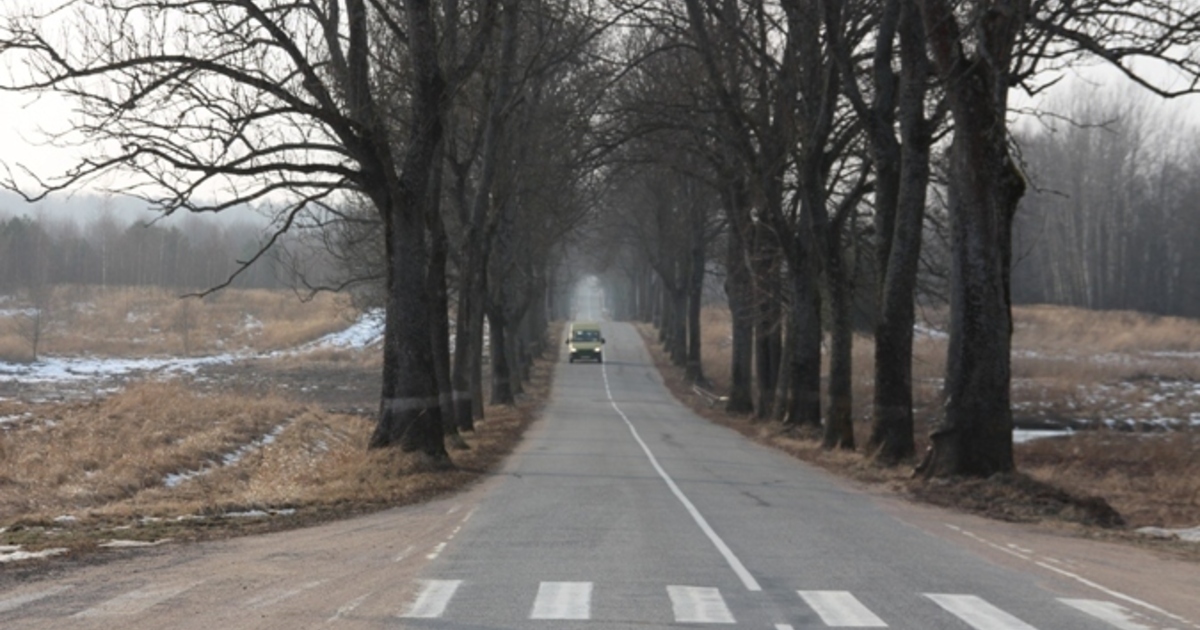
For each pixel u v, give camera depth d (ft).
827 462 115.24
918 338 336.29
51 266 540.11
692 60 153.69
